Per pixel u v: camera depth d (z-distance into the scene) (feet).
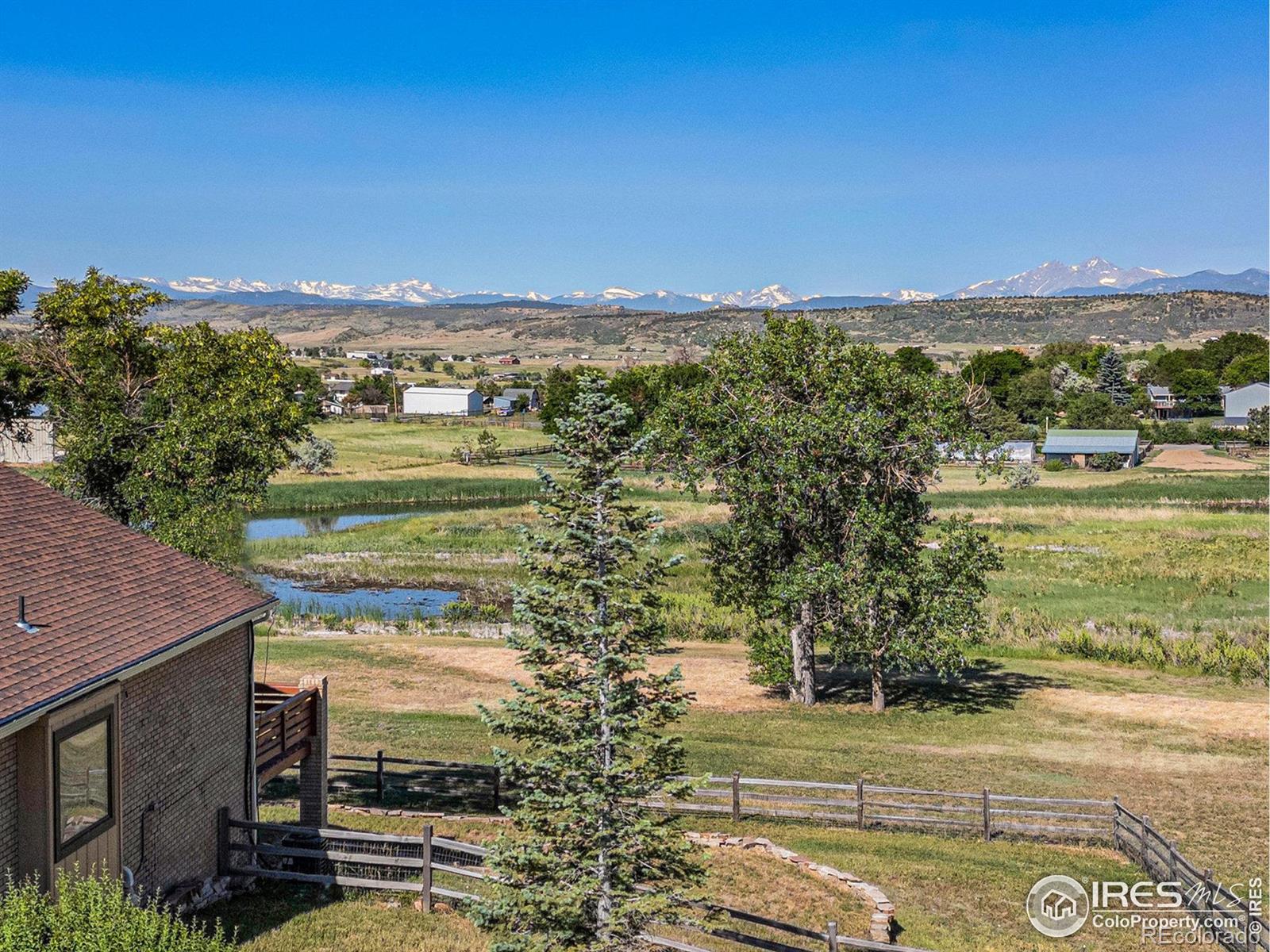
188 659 54.65
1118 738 97.45
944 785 83.56
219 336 95.04
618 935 45.70
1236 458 400.26
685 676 121.08
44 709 41.04
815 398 110.01
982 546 107.14
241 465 87.51
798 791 80.53
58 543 55.01
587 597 46.19
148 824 51.06
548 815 46.65
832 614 108.78
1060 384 575.38
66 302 102.53
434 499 290.97
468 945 50.03
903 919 59.36
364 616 151.43
